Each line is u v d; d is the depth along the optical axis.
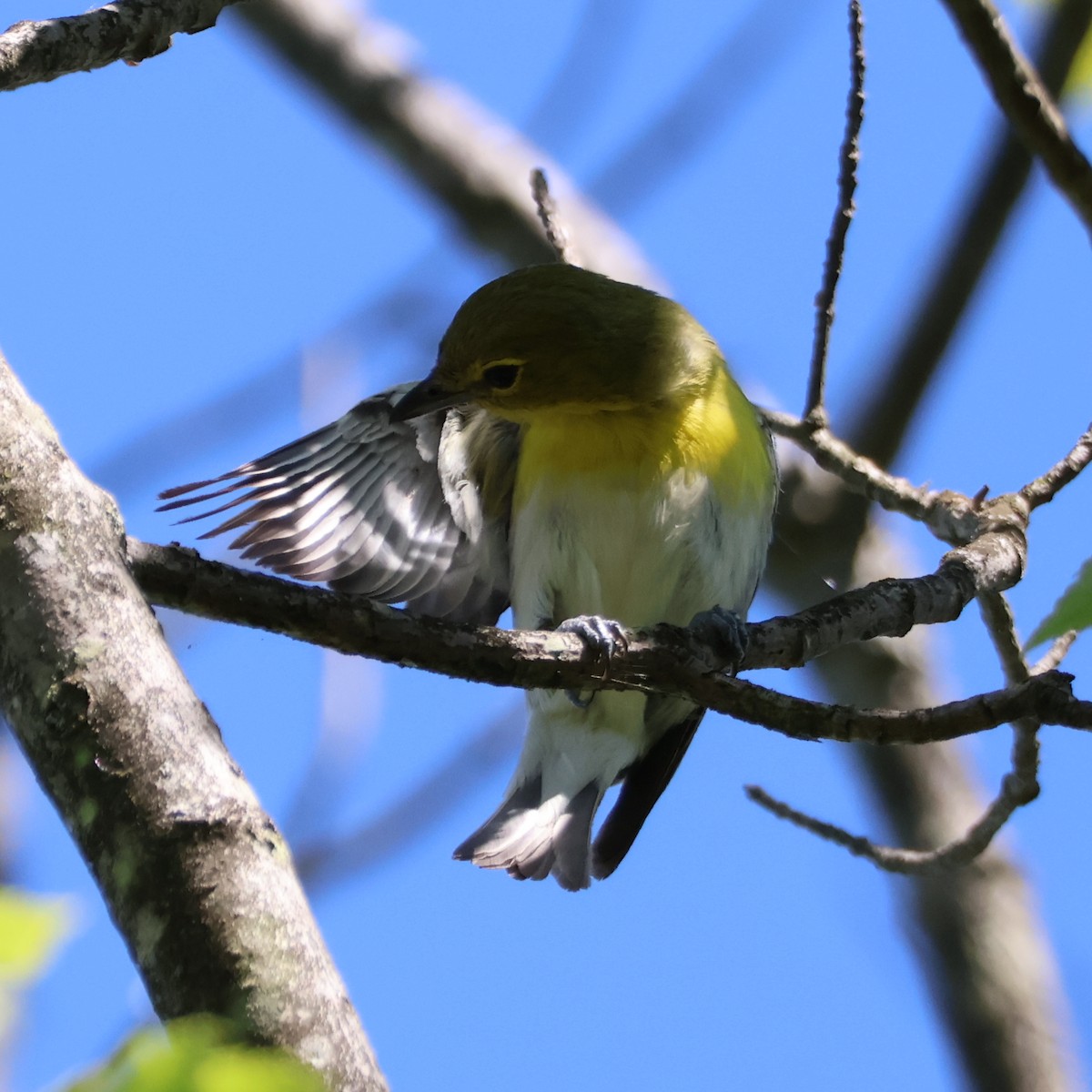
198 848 4.36
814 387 9.84
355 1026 4.33
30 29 6.32
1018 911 13.29
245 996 4.22
